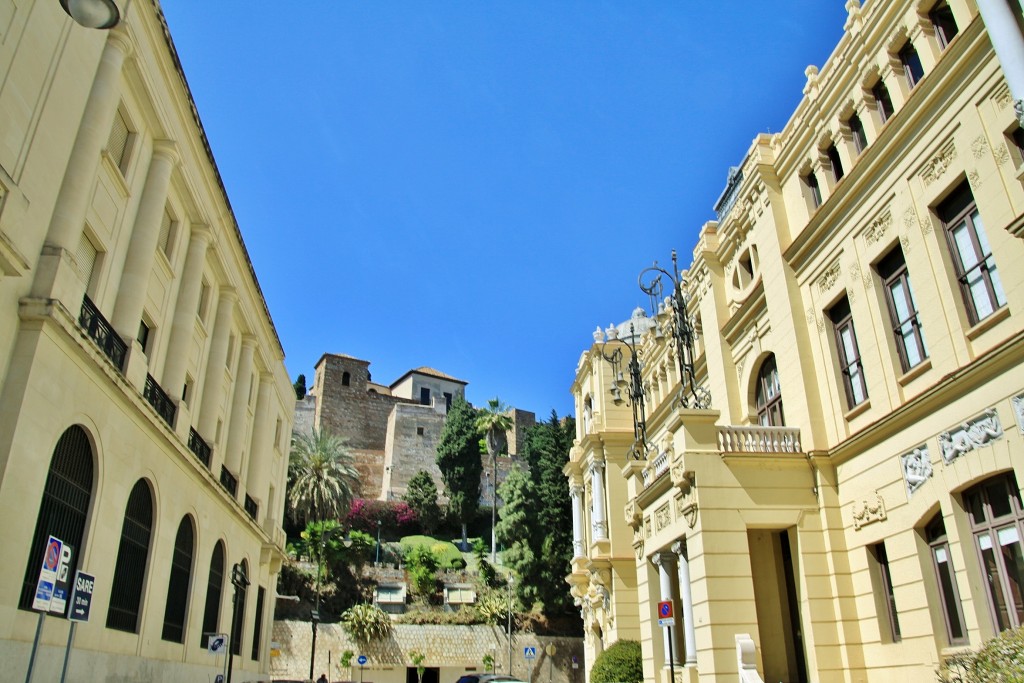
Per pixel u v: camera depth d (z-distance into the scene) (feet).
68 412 44.19
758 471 56.18
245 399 93.30
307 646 155.53
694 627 55.11
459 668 163.63
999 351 40.37
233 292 84.58
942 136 47.16
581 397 131.85
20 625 39.88
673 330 72.49
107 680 50.72
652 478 67.82
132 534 56.75
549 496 179.63
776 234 65.10
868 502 51.96
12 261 38.22
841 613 52.24
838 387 57.21
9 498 38.04
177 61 60.13
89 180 47.14
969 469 43.11
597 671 95.35
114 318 55.31
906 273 51.24
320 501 212.43
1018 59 33.91
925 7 49.90
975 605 42.50
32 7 41.16
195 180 69.31
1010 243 41.37
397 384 354.74
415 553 198.29
